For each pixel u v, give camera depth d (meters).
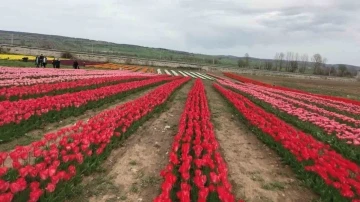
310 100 28.17
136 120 12.73
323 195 7.11
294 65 168.38
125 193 6.84
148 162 8.87
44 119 12.05
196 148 7.93
